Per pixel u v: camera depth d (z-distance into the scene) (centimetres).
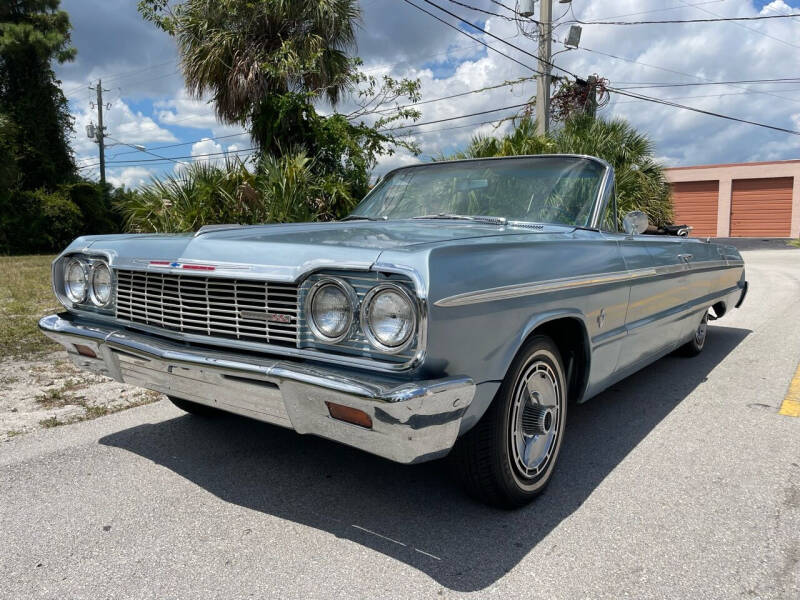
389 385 196
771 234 3191
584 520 258
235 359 229
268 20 1162
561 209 335
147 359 258
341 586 211
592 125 1381
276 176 946
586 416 395
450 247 217
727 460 321
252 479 295
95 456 320
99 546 235
